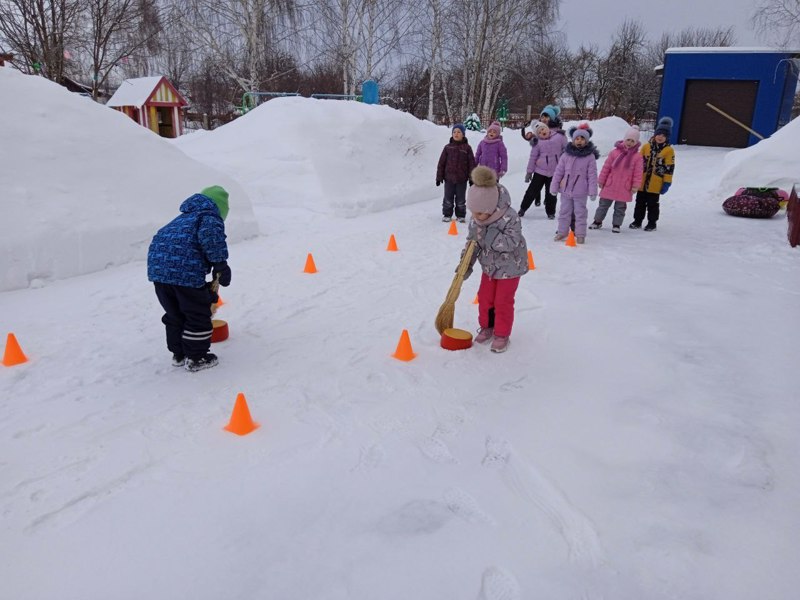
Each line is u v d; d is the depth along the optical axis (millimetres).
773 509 2553
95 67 16656
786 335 4504
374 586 2148
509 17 23938
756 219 9352
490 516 2531
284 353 4262
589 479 2779
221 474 2818
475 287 5895
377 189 11070
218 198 4211
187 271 3742
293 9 20141
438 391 3682
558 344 4426
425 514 2539
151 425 3258
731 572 2211
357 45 20812
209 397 3584
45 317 4918
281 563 2262
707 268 6500
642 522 2482
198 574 2211
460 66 26531
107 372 3926
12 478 2783
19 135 6379
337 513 2545
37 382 3773
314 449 3031
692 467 2857
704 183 12992
